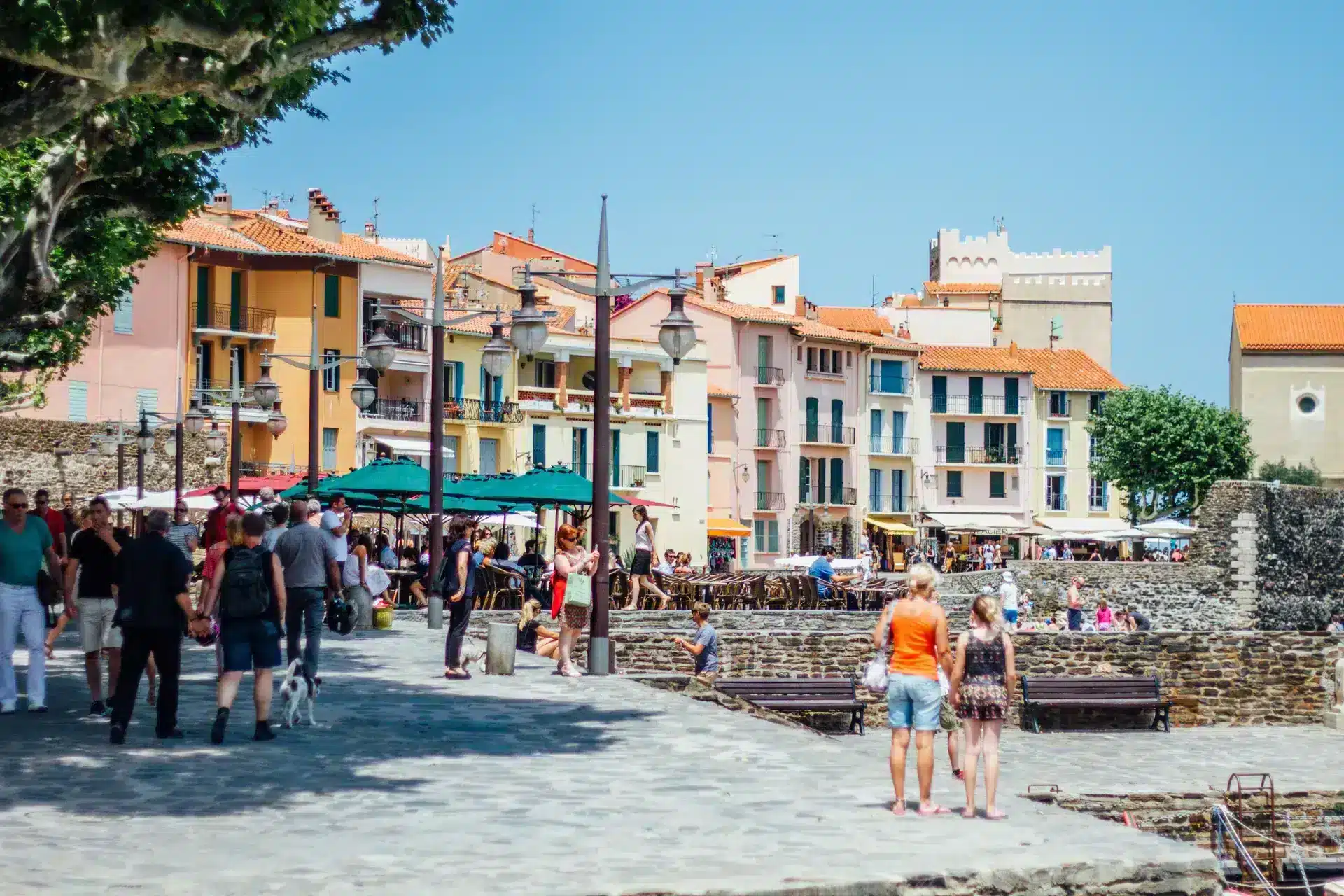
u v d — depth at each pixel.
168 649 16.33
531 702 20.66
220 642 16.45
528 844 12.03
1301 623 71.25
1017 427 102.19
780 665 33.62
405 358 74.00
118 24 14.44
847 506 94.94
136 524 47.25
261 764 15.16
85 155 19.88
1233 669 37.94
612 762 16.06
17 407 47.50
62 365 39.44
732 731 18.47
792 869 11.41
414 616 36.25
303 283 71.44
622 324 88.12
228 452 65.50
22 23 14.33
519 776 15.08
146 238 33.69
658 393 82.81
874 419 97.56
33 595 18.12
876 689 14.23
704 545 83.25
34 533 18.22
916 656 14.06
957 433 101.56
